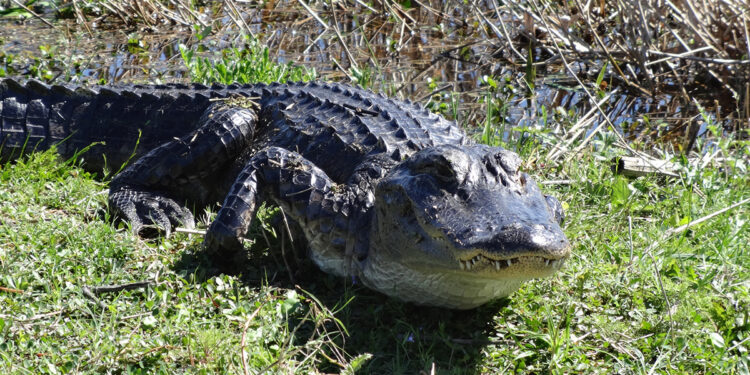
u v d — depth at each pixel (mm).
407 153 6375
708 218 6570
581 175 7828
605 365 4781
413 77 11969
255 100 7793
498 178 4957
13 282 5059
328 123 7000
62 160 7977
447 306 5129
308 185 5945
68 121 8062
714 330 5117
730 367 4691
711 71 11281
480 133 9570
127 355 4391
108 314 4871
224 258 5863
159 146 7328
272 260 6035
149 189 6980
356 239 5559
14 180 6895
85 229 5957
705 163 8125
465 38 13922
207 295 5254
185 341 4559
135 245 5895
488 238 4344
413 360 4746
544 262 4262
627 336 5047
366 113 7215
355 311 5285
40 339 4496
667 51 12125
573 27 12766
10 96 8031
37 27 13703
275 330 4793
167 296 5102
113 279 5328
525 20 12781
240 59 10781
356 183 5914
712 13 11781
